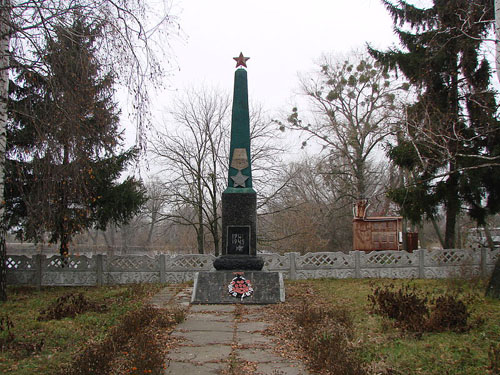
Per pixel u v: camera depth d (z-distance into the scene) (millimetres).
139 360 5781
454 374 5629
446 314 7738
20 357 6637
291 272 14984
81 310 9648
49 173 8984
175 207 25203
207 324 8906
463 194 15234
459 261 15148
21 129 11578
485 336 7133
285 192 27828
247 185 13328
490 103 13094
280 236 29906
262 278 11727
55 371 6027
